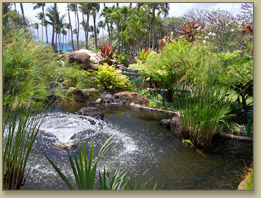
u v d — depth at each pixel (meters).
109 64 9.71
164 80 6.52
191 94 4.16
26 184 2.38
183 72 5.60
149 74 6.95
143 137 4.13
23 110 2.16
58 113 5.20
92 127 4.47
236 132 4.35
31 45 2.30
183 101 4.36
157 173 2.85
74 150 3.36
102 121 5.01
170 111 6.01
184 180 2.69
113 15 16.22
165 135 4.27
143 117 5.50
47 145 3.44
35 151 3.21
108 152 3.41
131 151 3.49
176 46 5.98
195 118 3.77
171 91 6.70
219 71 3.81
